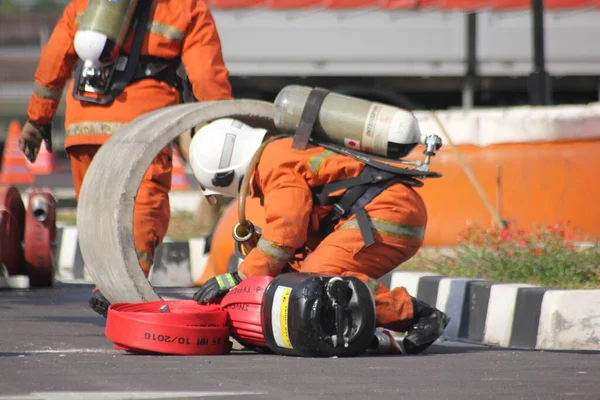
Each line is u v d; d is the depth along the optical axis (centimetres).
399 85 7244
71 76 2156
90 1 2006
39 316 2283
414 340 1656
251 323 1623
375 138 1719
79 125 2016
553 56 6625
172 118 1858
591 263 2302
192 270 3494
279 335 1570
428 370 1432
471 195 3195
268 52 6769
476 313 2012
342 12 6775
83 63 2019
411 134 1723
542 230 2619
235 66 6775
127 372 1389
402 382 1312
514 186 3175
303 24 6775
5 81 10256
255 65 6781
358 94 7206
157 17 2008
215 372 1395
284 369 1428
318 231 1722
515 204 3164
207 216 4184
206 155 1812
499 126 3206
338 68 6812
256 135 1812
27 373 1373
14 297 2744
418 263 2622
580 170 3112
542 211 3138
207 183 1827
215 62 2006
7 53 10338
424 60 6762
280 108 1759
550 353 1689
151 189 1948
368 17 6781
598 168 3092
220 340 1630
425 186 3244
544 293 1870
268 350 1662
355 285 1573
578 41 6606
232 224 3125
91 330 2009
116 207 1814
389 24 6781
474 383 1309
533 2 4234
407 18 6781
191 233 3972
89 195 1891
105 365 1465
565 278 2238
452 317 2058
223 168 1805
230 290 1684
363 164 1717
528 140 3172
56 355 1592
